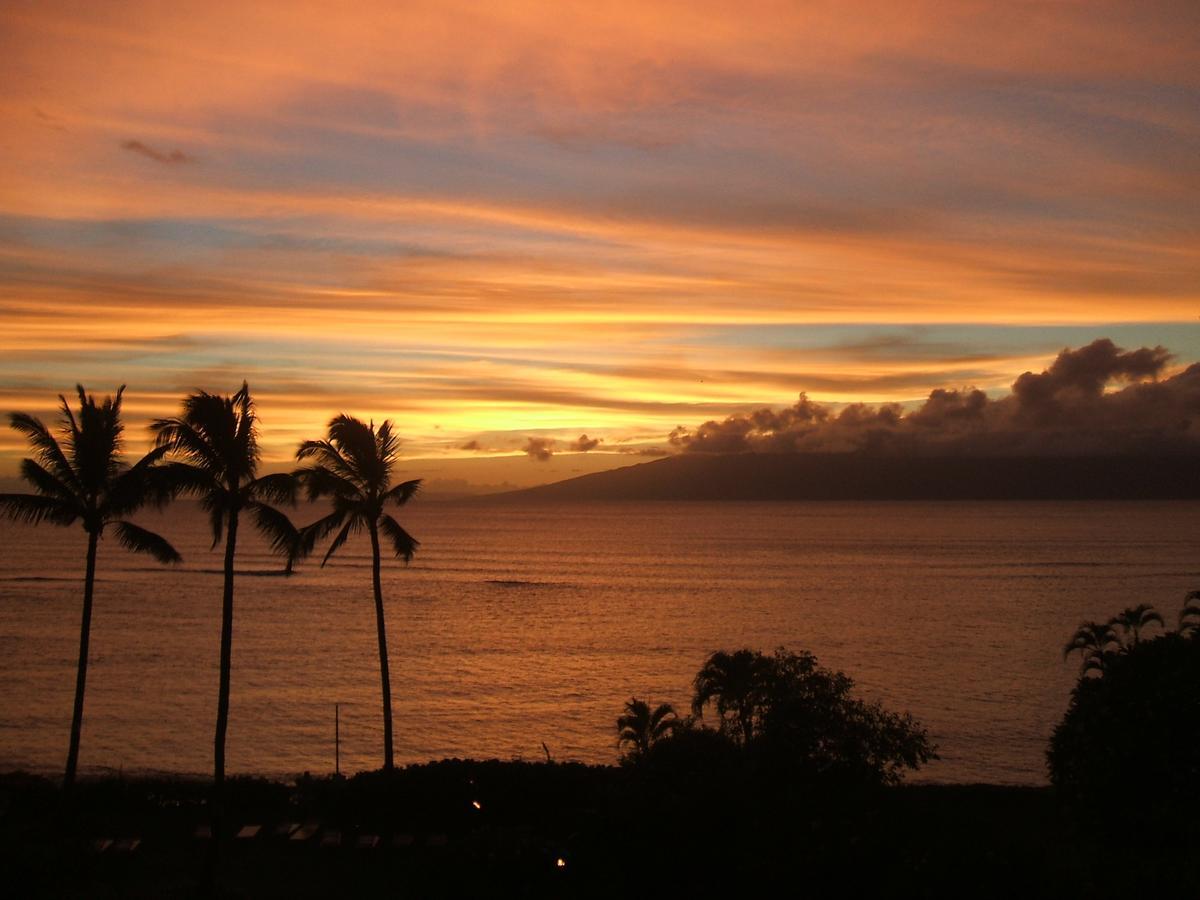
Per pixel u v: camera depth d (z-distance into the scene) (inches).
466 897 700.0
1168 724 765.3
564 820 975.0
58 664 3228.3
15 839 920.3
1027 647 3718.0
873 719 1162.0
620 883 672.4
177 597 5344.5
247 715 2492.6
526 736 2313.0
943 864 631.8
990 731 2372.0
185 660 3346.5
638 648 3713.1
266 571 7150.6
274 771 1959.9
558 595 5689.0
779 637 4008.4
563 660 3430.1
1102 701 811.4
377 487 1314.0
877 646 3747.5
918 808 796.0
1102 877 655.1
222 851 954.7
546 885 695.7
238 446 940.6
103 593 5511.8
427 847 954.7
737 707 1194.0
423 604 5206.7
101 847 919.0
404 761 2066.9
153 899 802.8
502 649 3678.6
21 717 2431.1
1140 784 764.6
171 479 911.7
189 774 1882.4
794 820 697.6
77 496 1123.9
